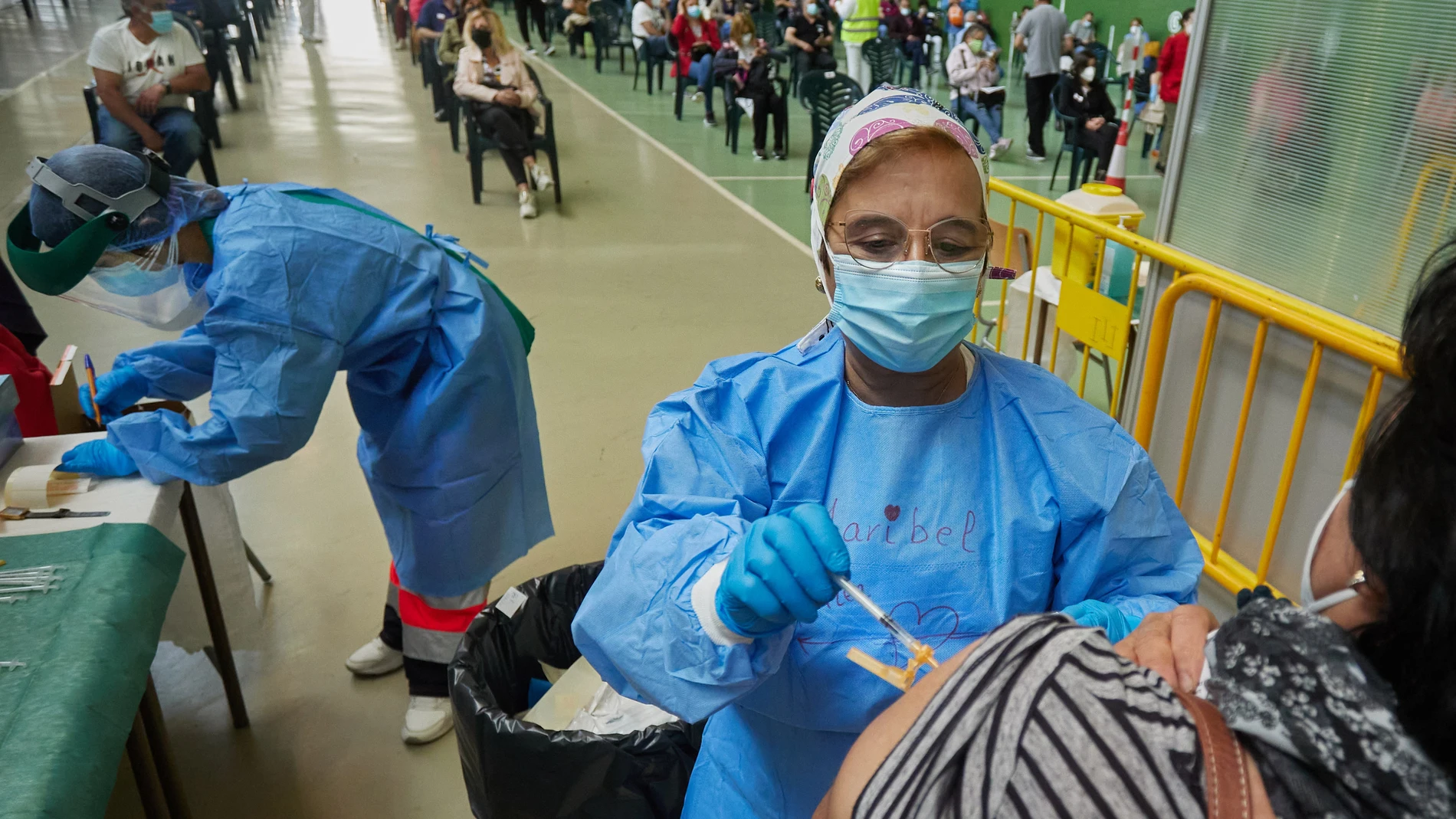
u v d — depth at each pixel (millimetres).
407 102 9516
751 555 807
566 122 8984
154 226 1558
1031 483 1010
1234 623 540
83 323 4090
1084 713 504
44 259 1469
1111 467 1006
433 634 2111
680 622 875
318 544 2809
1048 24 7680
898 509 992
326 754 2109
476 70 5902
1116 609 947
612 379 3852
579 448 3336
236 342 1622
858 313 962
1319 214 1989
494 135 6020
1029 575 988
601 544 2830
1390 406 505
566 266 5148
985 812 502
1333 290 1987
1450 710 439
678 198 6574
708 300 4723
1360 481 497
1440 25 1693
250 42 11109
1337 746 459
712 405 1049
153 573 1492
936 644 975
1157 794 475
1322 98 1947
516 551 2137
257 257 1615
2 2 14609
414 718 2146
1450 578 439
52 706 1168
